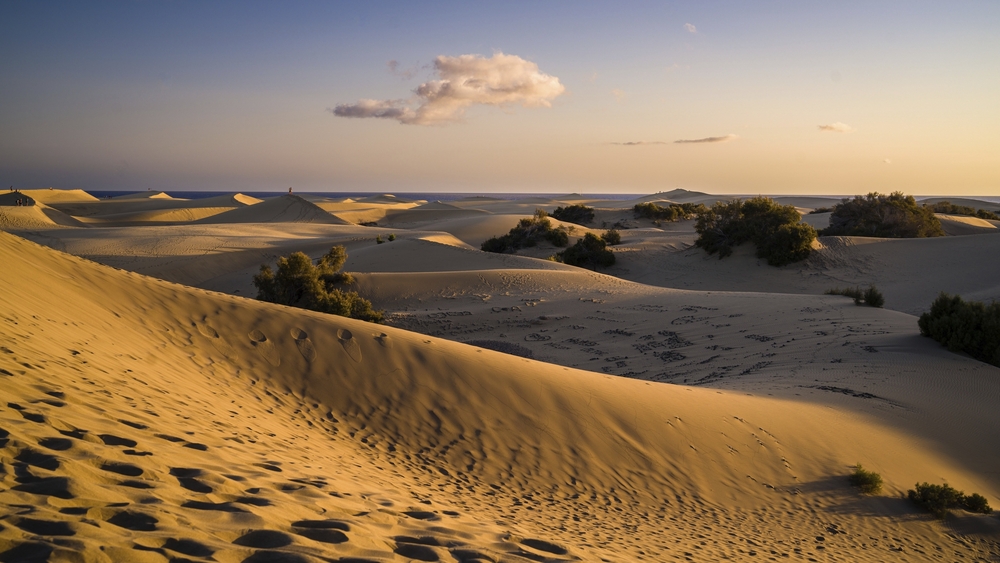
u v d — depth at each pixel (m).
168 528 3.06
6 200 93.69
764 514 9.24
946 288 42.03
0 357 5.41
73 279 10.58
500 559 4.16
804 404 13.49
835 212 69.56
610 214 108.88
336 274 34.53
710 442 10.82
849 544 8.70
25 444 3.62
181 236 63.50
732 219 55.31
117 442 4.30
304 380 10.02
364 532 3.89
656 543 7.15
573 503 8.31
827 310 24.42
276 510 3.83
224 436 5.85
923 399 14.62
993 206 138.38
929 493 10.18
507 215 101.81
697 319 25.36
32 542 2.48
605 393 11.44
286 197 117.81
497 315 29.02
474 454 9.06
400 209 161.50
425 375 10.62
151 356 8.80
